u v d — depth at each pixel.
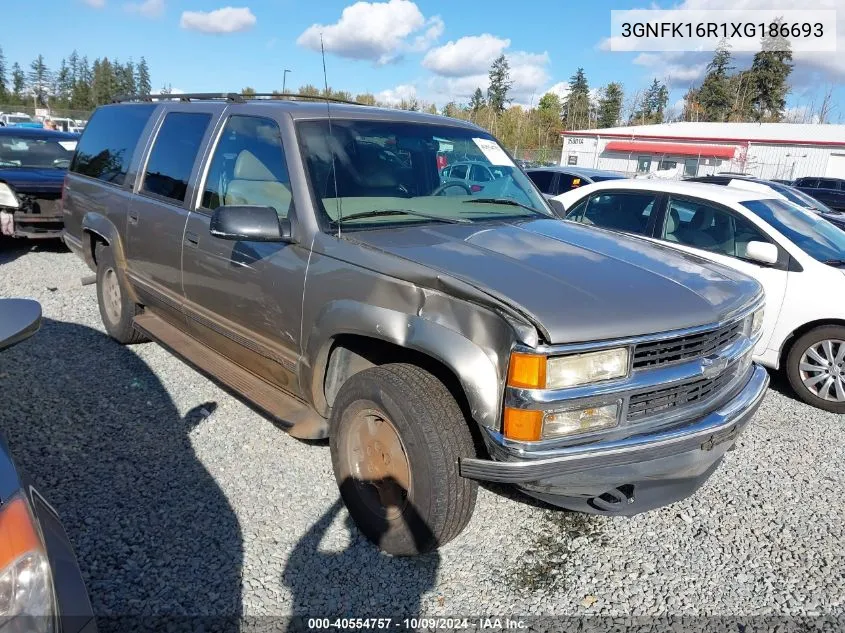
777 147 38.84
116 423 4.17
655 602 2.86
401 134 3.93
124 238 4.98
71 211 6.00
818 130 41.59
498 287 2.61
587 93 78.50
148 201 4.65
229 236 3.18
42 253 9.42
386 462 2.98
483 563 3.05
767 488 3.85
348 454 3.11
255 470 3.71
